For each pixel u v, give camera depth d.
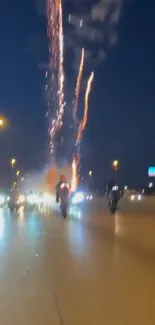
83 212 37.41
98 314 8.76
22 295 10.23
